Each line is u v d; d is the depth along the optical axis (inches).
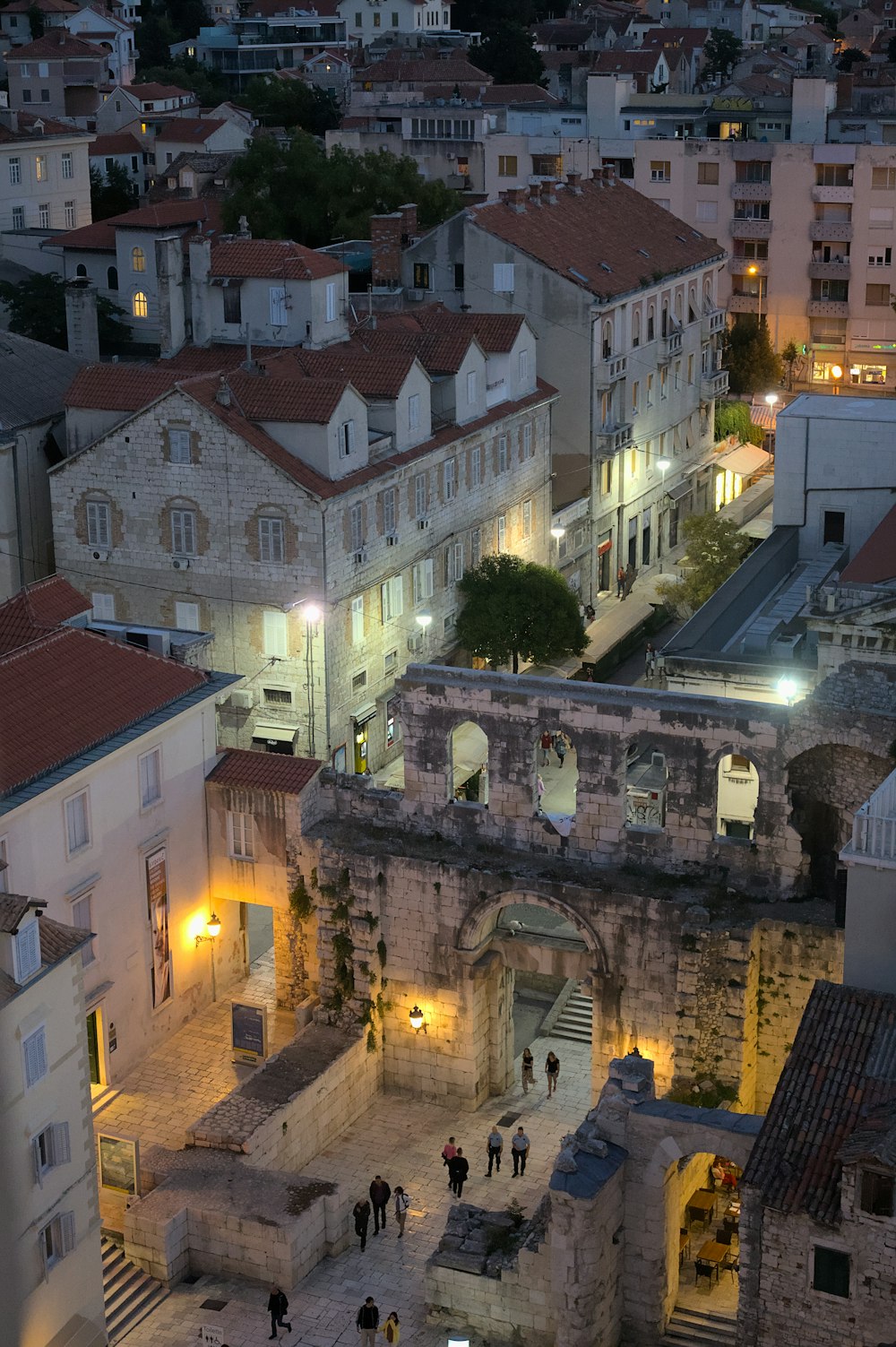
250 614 3449.8
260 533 3388.3
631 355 4500.5
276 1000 2861.7
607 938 2583.7
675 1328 2241.6
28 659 2618.1
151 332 5251.0
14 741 2475.4
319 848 2733.8
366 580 3503.9
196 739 2778.1
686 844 2615.7
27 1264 2039.9
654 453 4746.6
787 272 6264.8
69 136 6530.5
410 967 2719.0
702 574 4013.3
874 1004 2069.4
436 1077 2746.1
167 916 2751.0
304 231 5442.9
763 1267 2003.0
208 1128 2475.4
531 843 2706.7
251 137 6963.6
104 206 6934.1
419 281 4534.9
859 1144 1918.1
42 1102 2047.2
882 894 2086.6
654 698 2593.5
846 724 2455.7
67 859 2506.2
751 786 3058.6
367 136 6899.6
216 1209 2349.9
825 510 3688.5
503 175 6609.3
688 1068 2549.2
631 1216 2201.0
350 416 3425.2
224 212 5378.9
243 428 3368.6
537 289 4298.7
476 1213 2342.5
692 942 2495.1
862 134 6461.6
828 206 6156.5
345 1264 2390.5
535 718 2650.1
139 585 3543.3
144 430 3430.1
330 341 4018.2
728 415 5369.1
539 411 4141.2
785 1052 2544.3
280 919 2812.5
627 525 4623.5
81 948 2129.7
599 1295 2166.6
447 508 3777.1
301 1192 2394.2
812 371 6314.0
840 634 2874.0
